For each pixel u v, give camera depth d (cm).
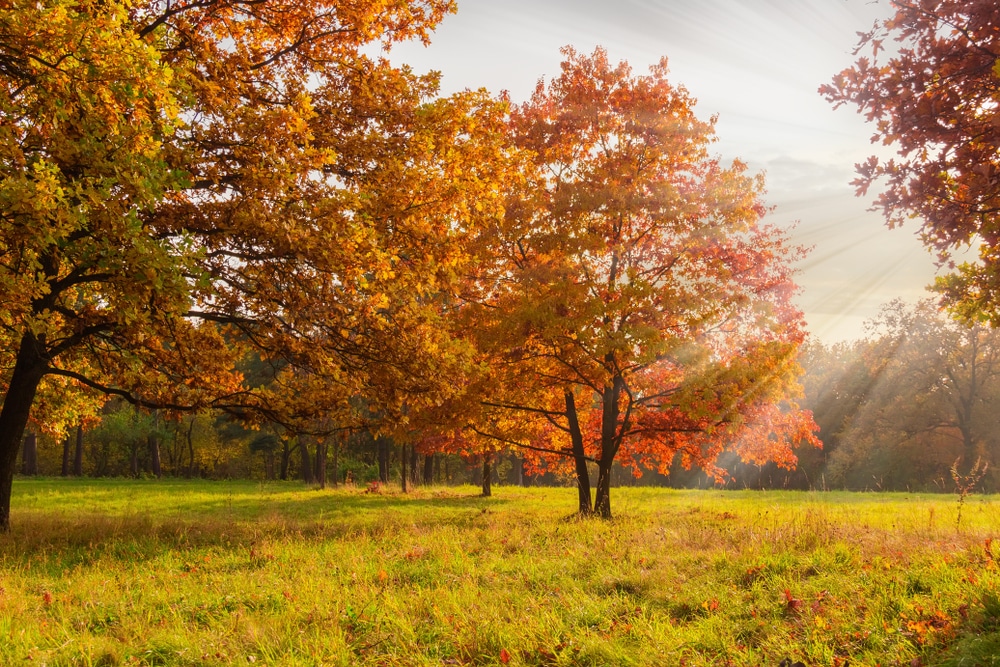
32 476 4228
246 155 1103
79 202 902
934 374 4984
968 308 988
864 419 5162
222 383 1423
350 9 1258
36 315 889
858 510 1616
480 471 6481
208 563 902
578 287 1466
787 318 1595
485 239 1567
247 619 580
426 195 1293
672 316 1560
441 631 540
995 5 662
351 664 483
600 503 1628
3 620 577
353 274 1205
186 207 1087
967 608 496
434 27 1328
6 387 1577
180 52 1138
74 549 1056
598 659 470
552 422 1747
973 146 765
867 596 578
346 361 1305
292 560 894
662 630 513
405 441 1625
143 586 742
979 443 4806
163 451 6581
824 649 452
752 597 609
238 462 6512
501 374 1628
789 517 1317
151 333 1183
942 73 736
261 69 1286
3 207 773
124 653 510
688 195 1600
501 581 718
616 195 1524
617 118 1625
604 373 1526
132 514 1747
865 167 802
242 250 1148
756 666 445
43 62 774
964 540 807
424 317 1325
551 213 1556
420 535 1123
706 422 1540
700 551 836
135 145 869
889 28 741
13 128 859
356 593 655
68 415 1767
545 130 1669
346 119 1270
